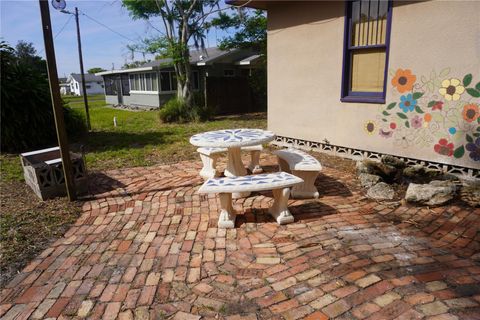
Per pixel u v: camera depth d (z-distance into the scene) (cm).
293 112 705
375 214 374
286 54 693
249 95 1603
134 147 819
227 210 357
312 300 234
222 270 279
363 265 272
